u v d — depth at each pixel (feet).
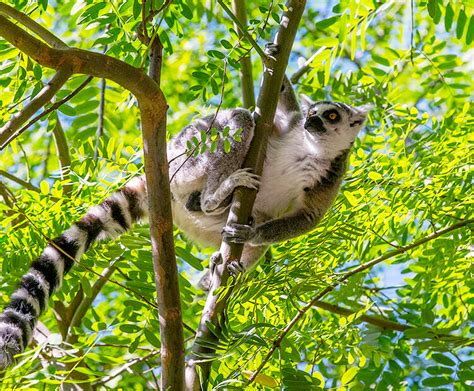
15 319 21.67
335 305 27.27
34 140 39.22
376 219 25.38
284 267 23.44
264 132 22.95
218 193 25.23
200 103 37.52
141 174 26.43
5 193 27.63
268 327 21.71
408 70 40.37
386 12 40.50
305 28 46.26
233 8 28.12
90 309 32.19
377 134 29.55
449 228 24.18
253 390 20.95
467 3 25.46
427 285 26.14
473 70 39.81
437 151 25.84
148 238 26.50
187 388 18.84
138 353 30.30
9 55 22.81
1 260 25.31
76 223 25.23
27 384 20.83
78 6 25.16
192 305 27.99
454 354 23.76
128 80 16.93
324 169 27.63
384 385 23.85
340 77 34.35
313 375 22.57
